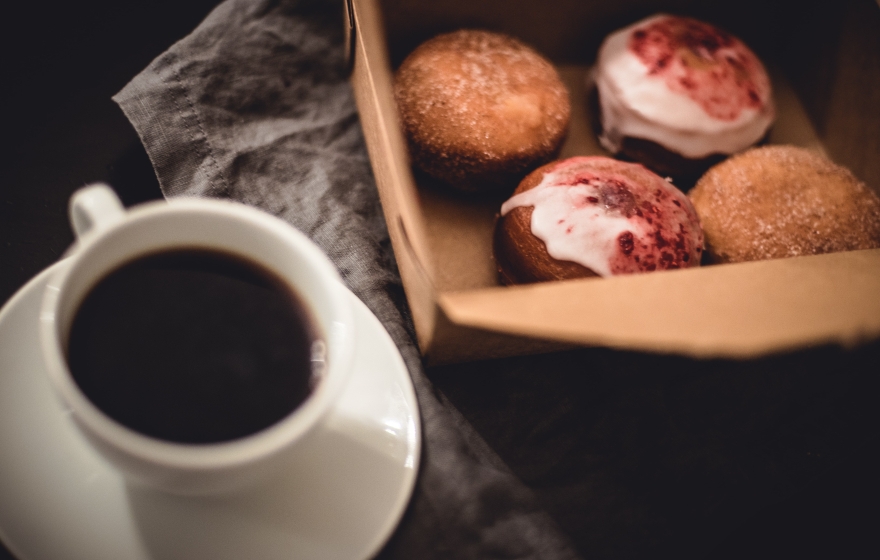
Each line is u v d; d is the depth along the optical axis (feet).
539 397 1.48
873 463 1.53
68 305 1.14
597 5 1.71
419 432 1.32
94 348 1.15
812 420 1.52
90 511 1.23
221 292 1.19
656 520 1.43
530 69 1.66
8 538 1.20
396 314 1.47
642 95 1.65
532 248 1.51
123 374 1.15
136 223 1.17
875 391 1.55
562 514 1.41
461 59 1.63
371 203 1.57
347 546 1.26
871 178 1.66
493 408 1.46
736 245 1.59
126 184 1.52
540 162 1.63
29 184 1.49
